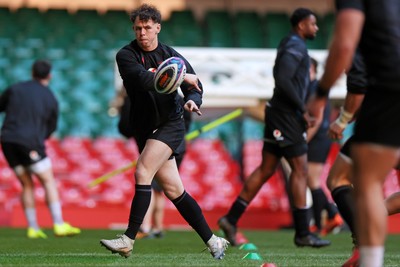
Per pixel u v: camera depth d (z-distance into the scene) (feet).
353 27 37.11
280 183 181.27
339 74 37.60
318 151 113.91
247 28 234.99
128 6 244.83
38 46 222.69
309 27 87.86
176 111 60.59
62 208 167.94
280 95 87.35
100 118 207.51
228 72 158.81
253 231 148.97
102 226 168.25
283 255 74.13
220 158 193.57
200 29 234.38
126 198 183.01
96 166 189.98
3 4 237.86
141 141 61.46
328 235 127.03
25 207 113.19
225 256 69.10
